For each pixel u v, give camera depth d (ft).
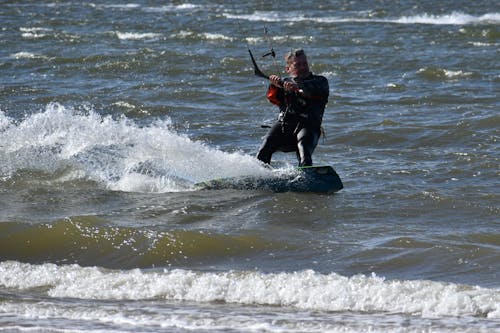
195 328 82.38
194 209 126.52
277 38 390.63
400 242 109.29
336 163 160.35
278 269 102.06
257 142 182.39
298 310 88.43
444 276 98.07
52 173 146.10
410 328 81.66
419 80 273.75
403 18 494.18
